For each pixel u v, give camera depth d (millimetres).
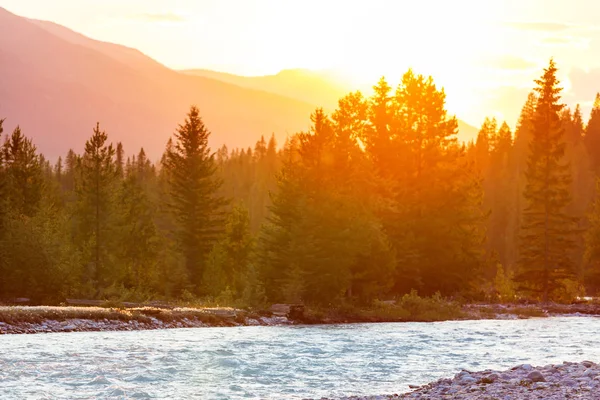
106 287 66812
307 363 26078
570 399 16234
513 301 74125
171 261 81312
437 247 76688
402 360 27375
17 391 19141
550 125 82312
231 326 45781
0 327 35625
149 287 80062
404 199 81000
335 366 25375
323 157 76562
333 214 61031
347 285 59469
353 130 86062
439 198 79562
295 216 68250
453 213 78938
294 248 61438
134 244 86250
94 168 71875
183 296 64000
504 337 38500
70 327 38125
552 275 76438
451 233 77625
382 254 61781
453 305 61094
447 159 84188
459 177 84500
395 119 87938
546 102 82750
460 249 78438
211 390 20125
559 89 82812
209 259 76500
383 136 87562
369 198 73062
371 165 79875
